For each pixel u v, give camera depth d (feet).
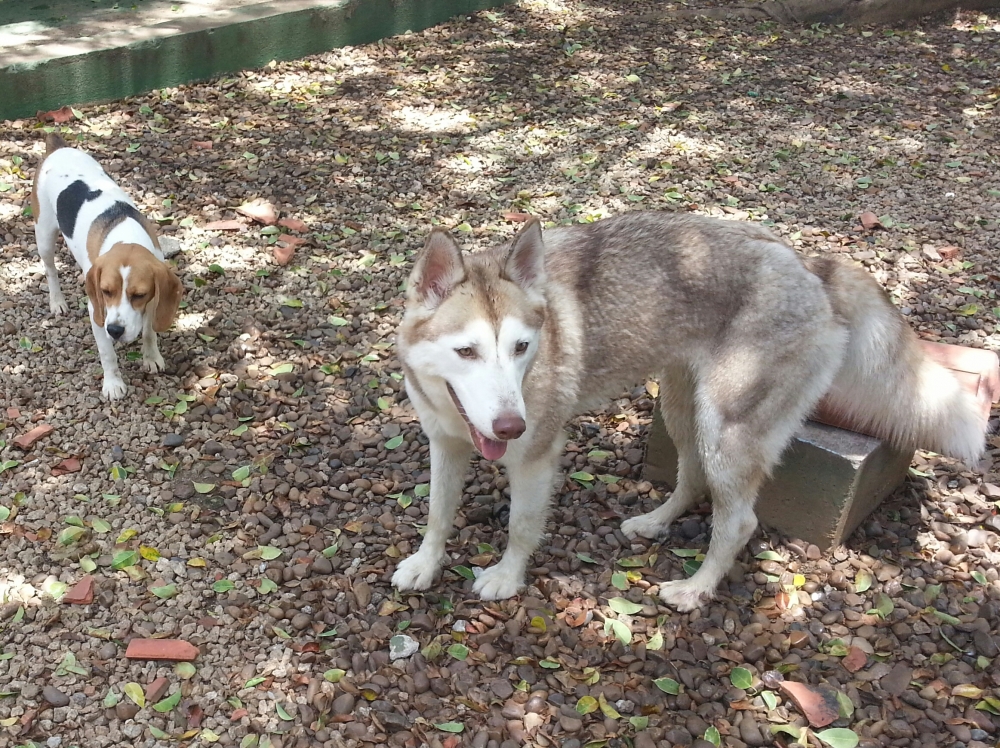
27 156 9.89
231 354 7.88
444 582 6.32
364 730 5.45
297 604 6.10
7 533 6.35
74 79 10.75
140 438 7.16
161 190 9.63
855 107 12.64
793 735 5.49
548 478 6.03
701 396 5.98
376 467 7.06
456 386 5.43
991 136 11.82
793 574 6.36
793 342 5.83
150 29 11.59
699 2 16.56
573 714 5.56
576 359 5.87
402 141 10.98
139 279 7.18
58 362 7.76
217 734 5.47
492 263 5.60
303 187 9.93
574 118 11.89
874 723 5.56
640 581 6.33
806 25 15.98
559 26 15.11
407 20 14.12
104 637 5.85
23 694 5.55
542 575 6.36
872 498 6.61
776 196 10.16
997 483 6.93
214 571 6.28
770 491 6.54
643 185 10.27
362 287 8.69
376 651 5.84
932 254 9.18
